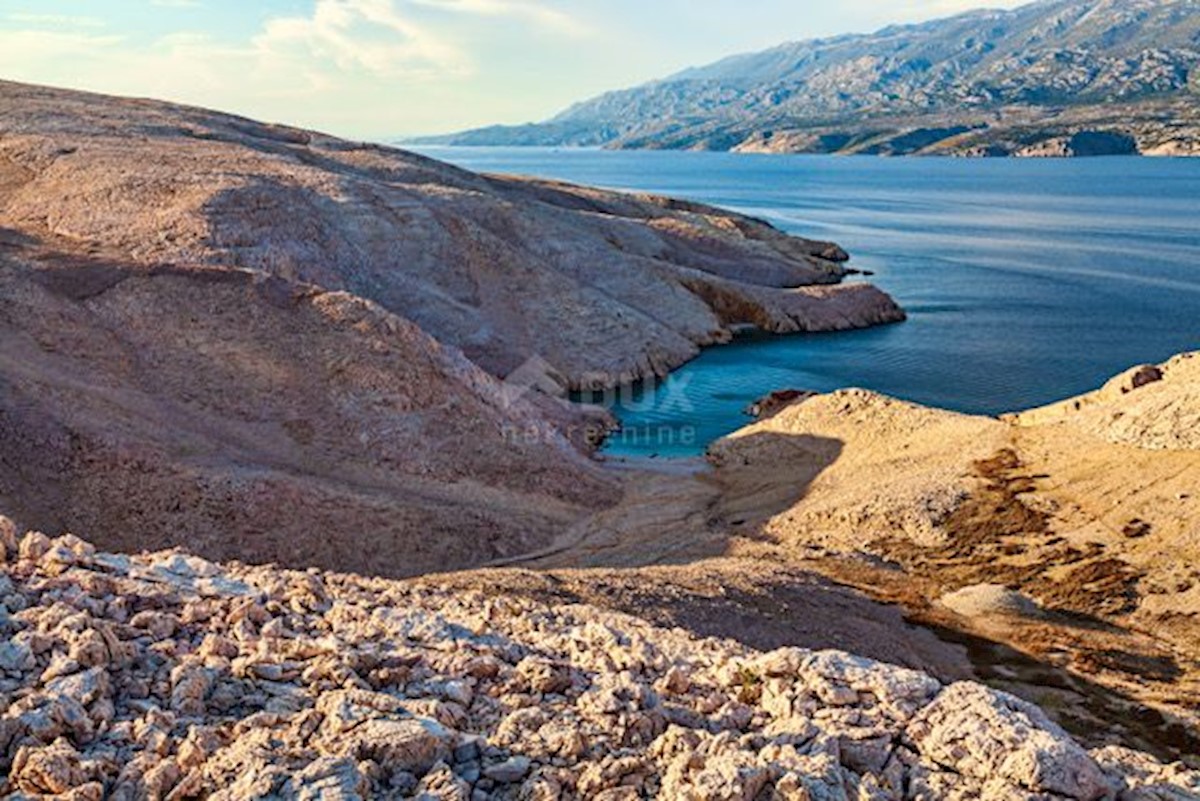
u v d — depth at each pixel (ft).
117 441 141.90
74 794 27.02
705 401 268.00
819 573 129.08
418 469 169.17
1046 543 135.03
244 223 250.37
